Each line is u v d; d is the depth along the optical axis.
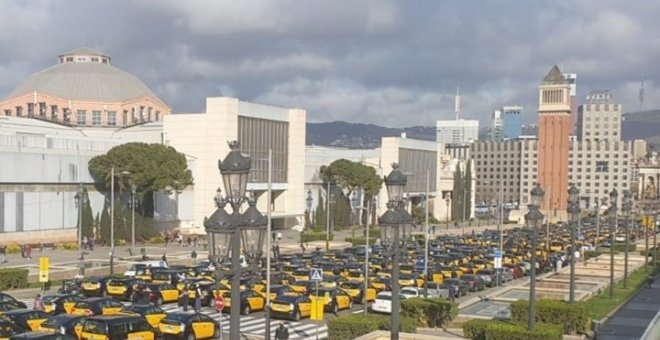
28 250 83.00
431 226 152.88
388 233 24.55
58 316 36.62
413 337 31.08
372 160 169.00
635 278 75.62
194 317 40.12
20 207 92.56
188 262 81.81
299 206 138.12
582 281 70.69
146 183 98.75
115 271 71.50
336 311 52.59
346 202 143.88
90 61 166.75
